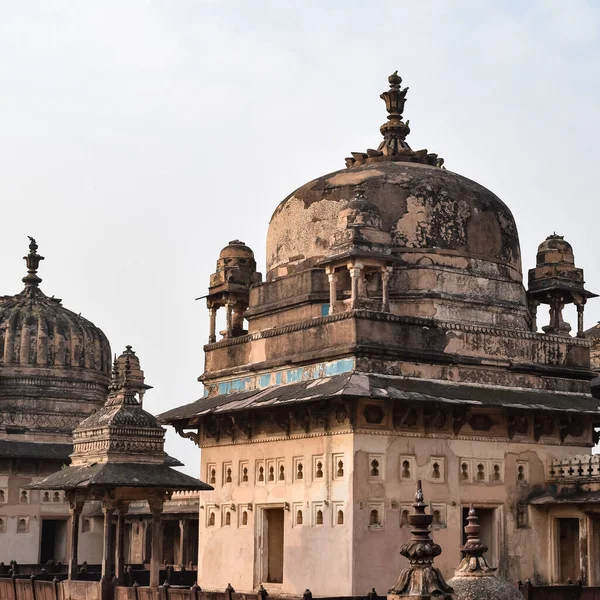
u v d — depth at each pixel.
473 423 24.58
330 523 23.38
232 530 26.47
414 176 26.31
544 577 24.91
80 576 26.53
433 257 25.59
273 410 24.86
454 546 23.80
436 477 23.84
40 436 38.22
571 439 26.02
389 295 25.16
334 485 23.39
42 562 39.03
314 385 23.92
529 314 28.08
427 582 12.53
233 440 26.77
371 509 22.98
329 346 24.11
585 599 21.14
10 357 38.69
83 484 23.06
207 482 27.52
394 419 23.47
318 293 25.59
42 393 38.62
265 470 25.61
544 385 26.08
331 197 26.38
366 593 22.64
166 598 21.77
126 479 23.23
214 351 28.30
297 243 26.80
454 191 26.34
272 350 26.00
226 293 28.78
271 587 24.97
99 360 40.22
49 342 39.16
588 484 24.42
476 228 26.33
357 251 23.67
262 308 27.12
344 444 23.23
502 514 24.58
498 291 26.41
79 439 25.09
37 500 37.88
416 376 24.09
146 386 36.69
